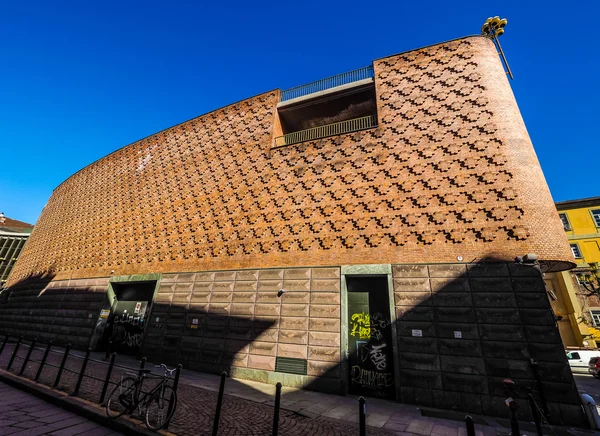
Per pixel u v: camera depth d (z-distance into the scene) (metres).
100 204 24.06
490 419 8.39
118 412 6.71
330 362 11.05
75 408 7.04
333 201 13.91
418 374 9.86
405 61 15.21
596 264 23.09
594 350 21.47
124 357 15.79
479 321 9.87
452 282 10.62
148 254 18.53
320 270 12.77
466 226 11.27
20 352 15.64
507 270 10.16
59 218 27.83
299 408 8.41
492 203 11.25
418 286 10.98
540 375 8.77
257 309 13.19
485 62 13.74
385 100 14.84
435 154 12.88
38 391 8.14
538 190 11.16
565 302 27.80
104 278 19.73
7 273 39.69
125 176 23.58
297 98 17.64
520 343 9.26
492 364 9.29
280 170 15.97
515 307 9.67
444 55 14.52
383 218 12.62
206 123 20.66
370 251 12.28
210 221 16.97
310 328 11.89
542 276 9.73
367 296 11.98
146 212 20.28
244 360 12.43
